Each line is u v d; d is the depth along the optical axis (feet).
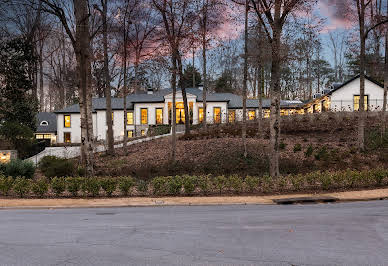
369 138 77.87
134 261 17.62
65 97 213.25
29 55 93.61
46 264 17.19
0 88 89.15
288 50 52.95
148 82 168.25
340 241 21.38
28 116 93.04
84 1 59.06
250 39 75.56
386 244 20.67
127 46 83.76
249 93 226.17
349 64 215.92
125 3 79.00
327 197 41.42
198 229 25.07
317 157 67.36
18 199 42.45
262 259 17.83
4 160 72.43
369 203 38.40
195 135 95.14
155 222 27.94
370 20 76.18
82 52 61.77
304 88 235.61
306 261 17.48
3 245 20.83
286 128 93.15
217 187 48.32
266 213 32.17
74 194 45.16
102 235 23.30
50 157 64.85
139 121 143.74
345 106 118.21
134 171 66.23
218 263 17.21
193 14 67.15
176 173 64.28
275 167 50.85
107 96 86.94
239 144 80.48
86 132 58.85
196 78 201.36
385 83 79.05
